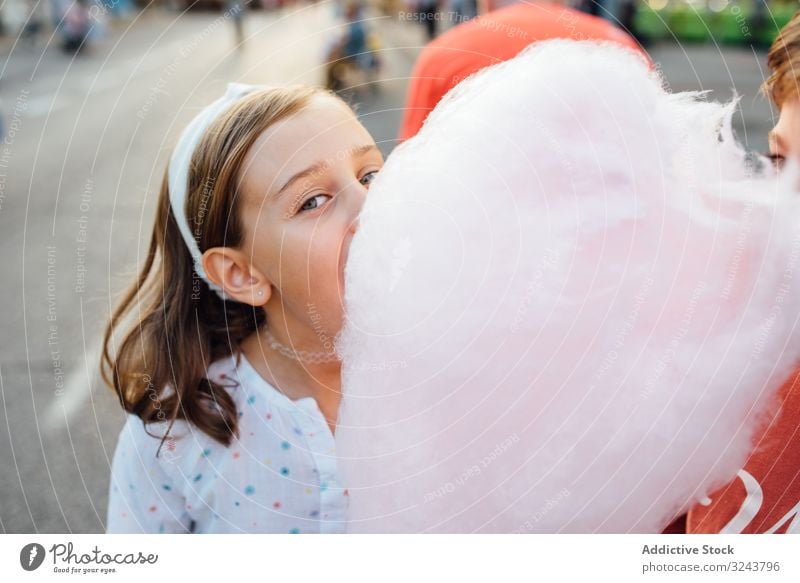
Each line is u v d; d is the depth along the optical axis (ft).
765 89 3.18
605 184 2.42
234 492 3.38
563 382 2.40
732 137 2.71
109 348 4.16
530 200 2.43
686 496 2.55
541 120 2.46
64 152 13.28
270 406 3.34
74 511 6.00
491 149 2.49
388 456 2.64
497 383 2.43
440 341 2.45
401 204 2.54
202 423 3.33
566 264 2.39
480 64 3.59
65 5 20.77
